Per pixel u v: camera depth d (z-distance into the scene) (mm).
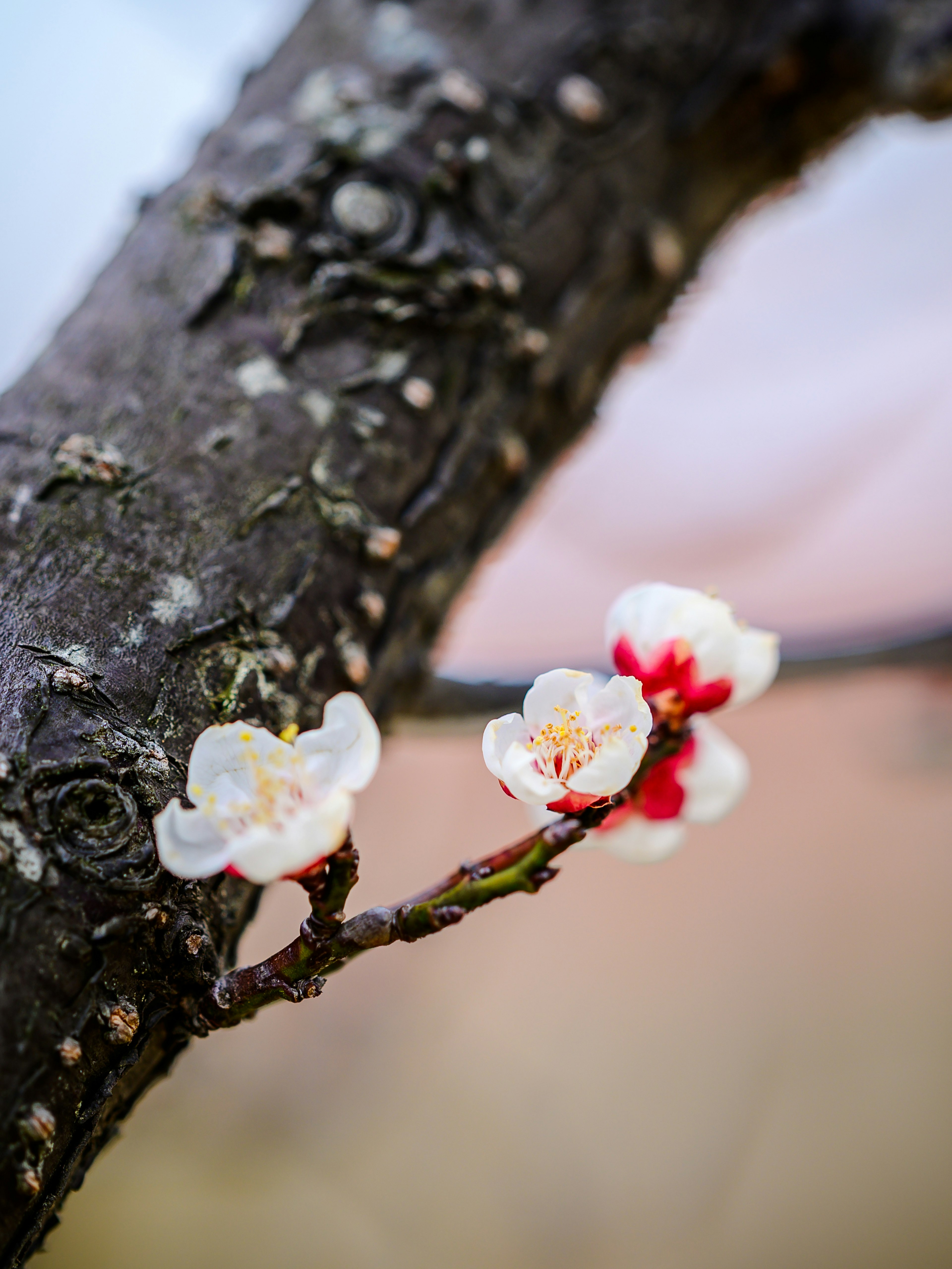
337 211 346
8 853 276
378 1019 792
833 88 412
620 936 905
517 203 367
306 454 330
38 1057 274
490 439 357
